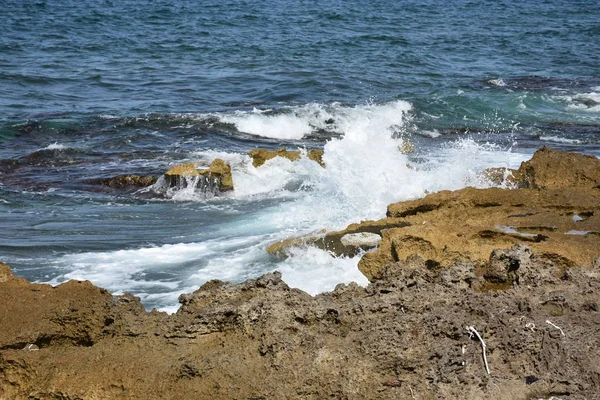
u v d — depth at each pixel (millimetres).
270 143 20016
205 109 23375
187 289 10141
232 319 7160
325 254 11062
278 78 28625
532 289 8039
